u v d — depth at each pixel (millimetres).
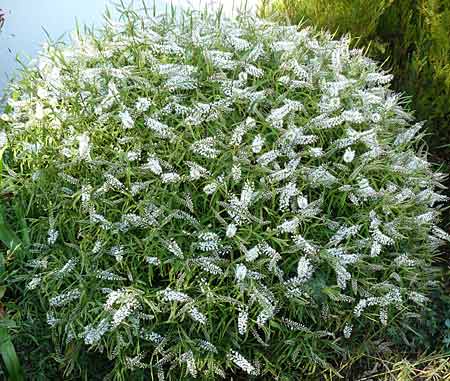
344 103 3291
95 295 2869
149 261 2789
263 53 3234
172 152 2957
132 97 3102
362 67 3541
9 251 3080
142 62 3109
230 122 3068
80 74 3178
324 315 2951
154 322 2883
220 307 2822
